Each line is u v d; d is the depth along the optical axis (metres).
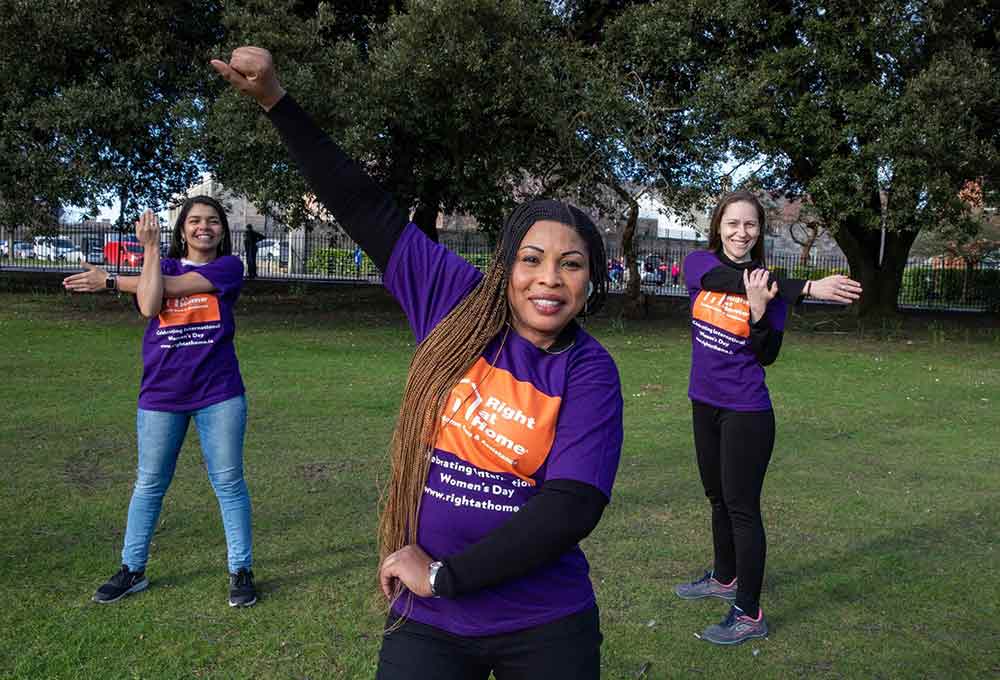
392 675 1.71
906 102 14.23
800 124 15.20
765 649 3.48
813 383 10.64
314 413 8.00
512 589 1.66
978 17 16.91
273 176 13.09
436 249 1.90
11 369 9.69
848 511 5.37
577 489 1.56
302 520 4.93
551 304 1.66
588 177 15.91
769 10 16.09
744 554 3.55
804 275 33.91
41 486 5.39
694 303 3.69
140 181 17.06
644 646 3.48
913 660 3.39
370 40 15.31
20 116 14.03
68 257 30.91
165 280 3.56
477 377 1.68
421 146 16.88
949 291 29.00
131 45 14.66
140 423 3.72
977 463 6.69
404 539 1.74
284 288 24.38
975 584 4.18
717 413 3.66
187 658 3.22
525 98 14.65
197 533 4.62
